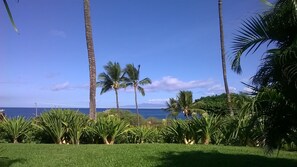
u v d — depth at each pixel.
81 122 17.97
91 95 20.95
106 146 15.41
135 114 46.44
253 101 7.91
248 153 13.51
